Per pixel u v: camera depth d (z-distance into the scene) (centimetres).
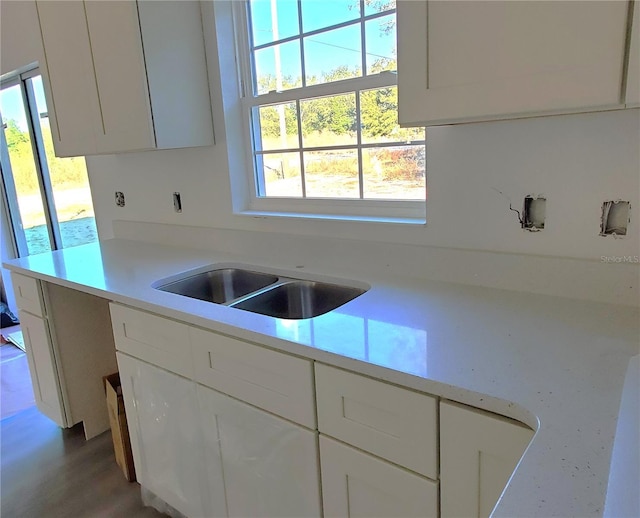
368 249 170
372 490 111
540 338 108
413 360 101
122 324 170
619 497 61
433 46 106
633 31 82
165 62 189
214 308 143
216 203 218
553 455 71
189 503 167
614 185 119
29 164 342
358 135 177
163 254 221
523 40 94
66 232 333
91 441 237
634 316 116
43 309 218
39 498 198
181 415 157
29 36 279
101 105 202
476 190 142
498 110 100
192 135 202
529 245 135
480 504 94
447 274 152
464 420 92
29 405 276
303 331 120
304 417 120
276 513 136
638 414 79
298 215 191
